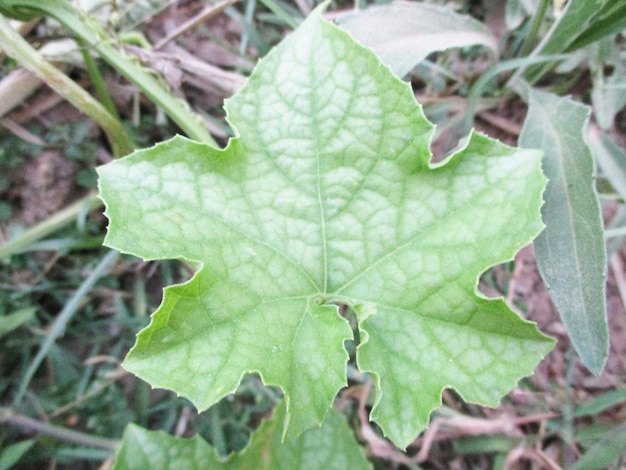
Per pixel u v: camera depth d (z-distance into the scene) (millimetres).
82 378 227
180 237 138
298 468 199
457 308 138
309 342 139
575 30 180
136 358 127
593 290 155
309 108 147
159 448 188
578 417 225
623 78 199
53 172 228
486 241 137
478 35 192
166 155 142
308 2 231
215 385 128
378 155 146
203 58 235
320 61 146
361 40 181
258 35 226
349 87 145
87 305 233
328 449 201
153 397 230
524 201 136
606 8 173
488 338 136
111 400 224
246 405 227
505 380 134
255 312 138
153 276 238
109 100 216
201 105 234
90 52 204
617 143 226
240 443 224
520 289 229
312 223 149
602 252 154
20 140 225
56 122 228
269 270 144
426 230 144
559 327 227
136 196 138
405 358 139
